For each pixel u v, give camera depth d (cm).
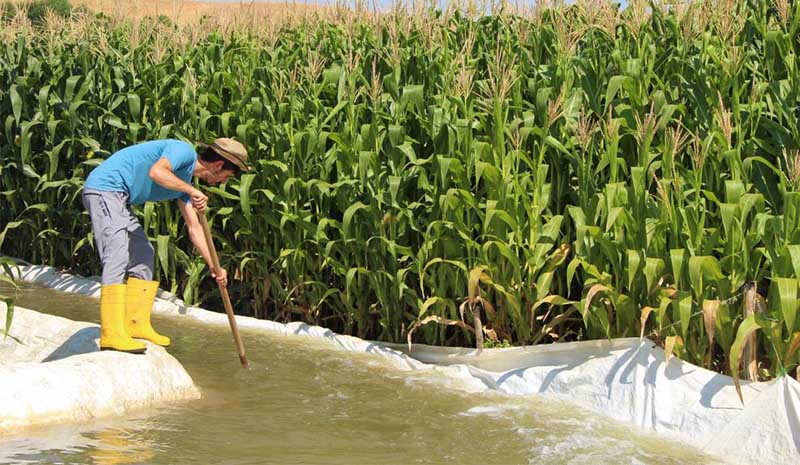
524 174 670
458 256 691
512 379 633
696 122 667
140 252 620
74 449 467
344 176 764
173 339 766
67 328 657
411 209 734
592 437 527
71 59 1037
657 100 662
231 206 866
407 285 745
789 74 660
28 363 538
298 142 786
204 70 938
